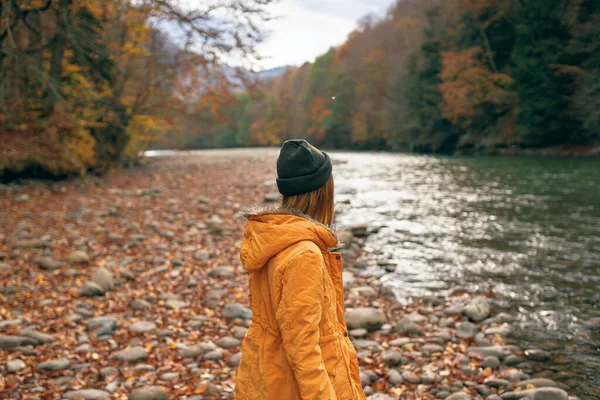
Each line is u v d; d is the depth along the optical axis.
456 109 41.28
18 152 16.16
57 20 9.98
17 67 9.80
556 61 33.62
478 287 6.47
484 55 41.72
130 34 20.81
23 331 4.61
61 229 9.88
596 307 5.54
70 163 17.88
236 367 4.10
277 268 1.52
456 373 3.98
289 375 1.56
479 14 42.16
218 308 5.66
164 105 25.67
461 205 13.27
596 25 30.44
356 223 11.27
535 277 6.79
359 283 6.85
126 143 26.23
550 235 9.26
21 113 14.42
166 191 16.81
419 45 51.28
